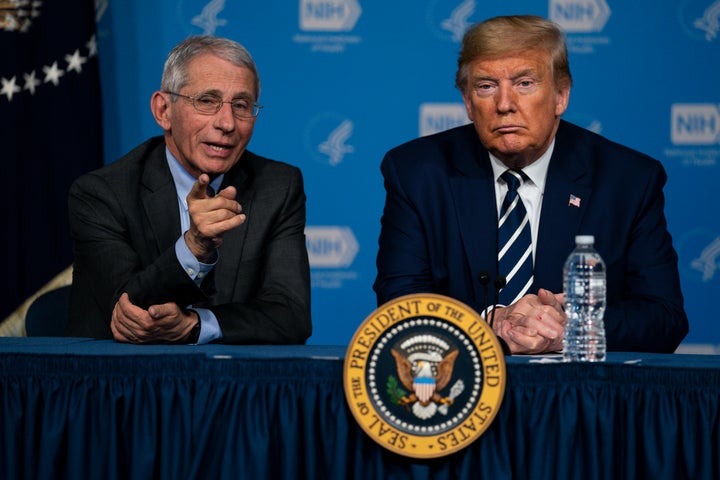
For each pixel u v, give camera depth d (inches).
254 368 177.5
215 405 176.9
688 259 403.5
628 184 252.7
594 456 173.3
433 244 255.6
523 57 233.9
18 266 378.3
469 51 239.0
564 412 174.1
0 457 181.5
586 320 217.5
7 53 379.9
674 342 237.0
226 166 247.9
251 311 229.9
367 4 399.2
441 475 172.4
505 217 253.1
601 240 248.2
